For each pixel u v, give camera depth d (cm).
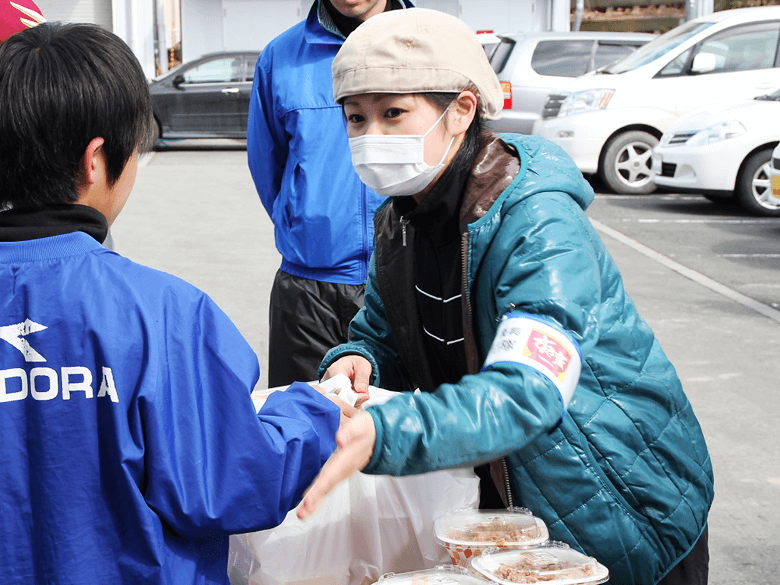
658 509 152
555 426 121
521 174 141
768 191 913
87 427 100
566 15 2205
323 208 284
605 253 155
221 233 848
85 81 105
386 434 111
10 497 101
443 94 139
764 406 419
